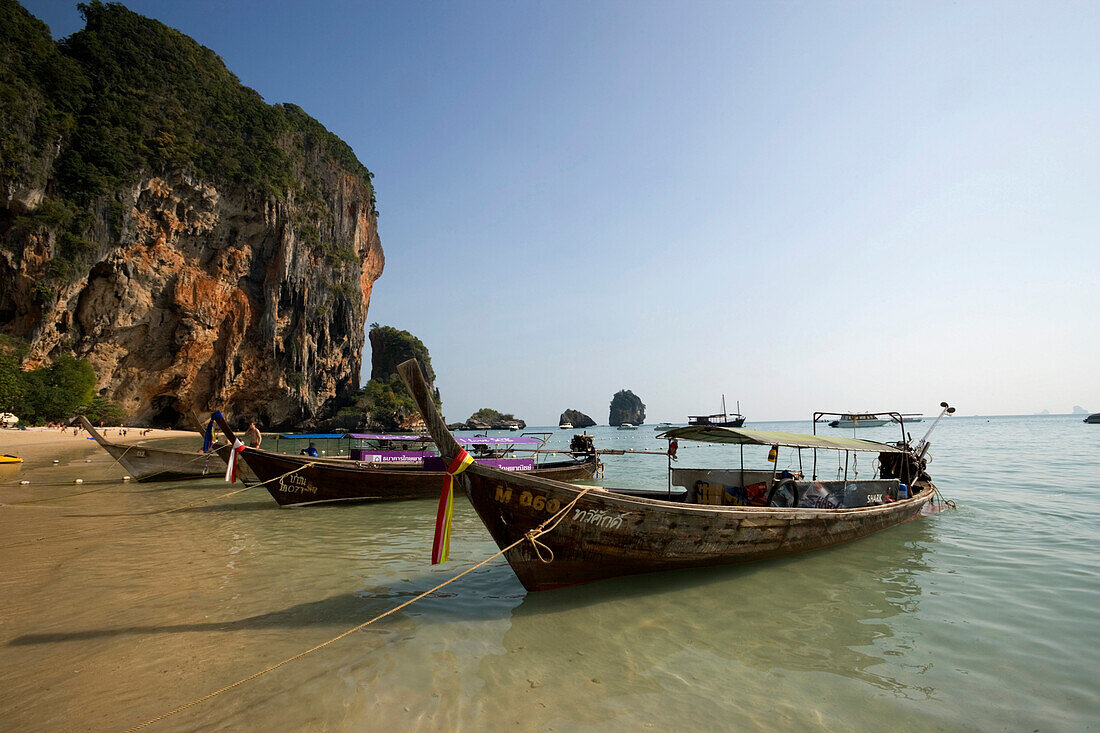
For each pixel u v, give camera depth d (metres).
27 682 4.53
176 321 58.53
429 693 4.40
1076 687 4.49
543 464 16.09
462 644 5.34
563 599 6.62
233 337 64.19
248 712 4.10
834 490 10.01
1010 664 4.92
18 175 44.09
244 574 7.65
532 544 6.32
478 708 4.18
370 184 95.25
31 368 46.69
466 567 8.08
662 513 6.80
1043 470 20.33
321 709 4.14
